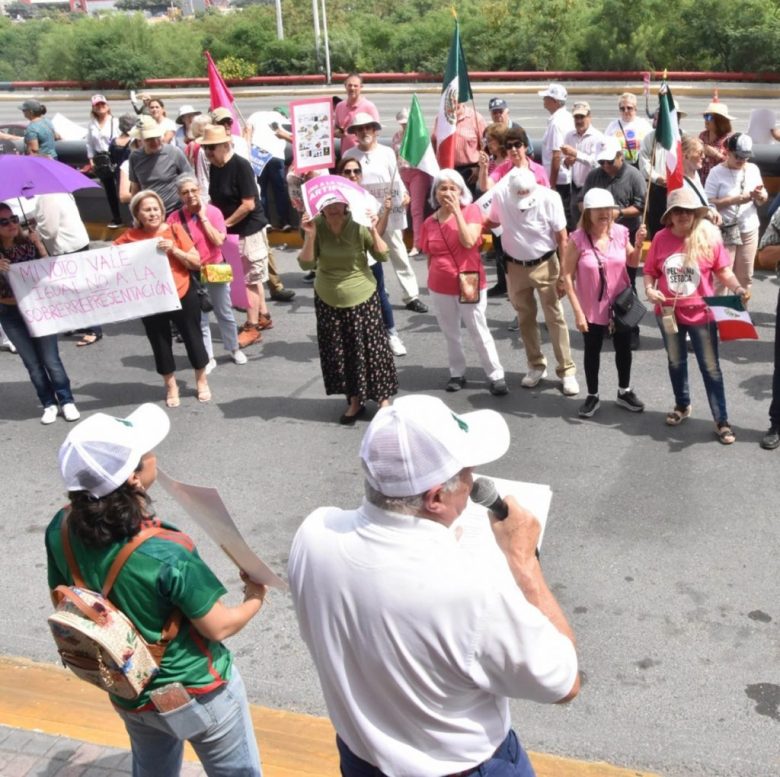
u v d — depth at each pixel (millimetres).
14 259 7348
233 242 8594
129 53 39969
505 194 7102
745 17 32219
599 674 4484
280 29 39938
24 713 4297
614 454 6531
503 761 2359
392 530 2195
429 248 7293
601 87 32125
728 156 8414
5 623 5152
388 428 2184
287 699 4465
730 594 5004
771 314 8938
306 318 9750
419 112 8094
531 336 7539
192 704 2844
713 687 4359
